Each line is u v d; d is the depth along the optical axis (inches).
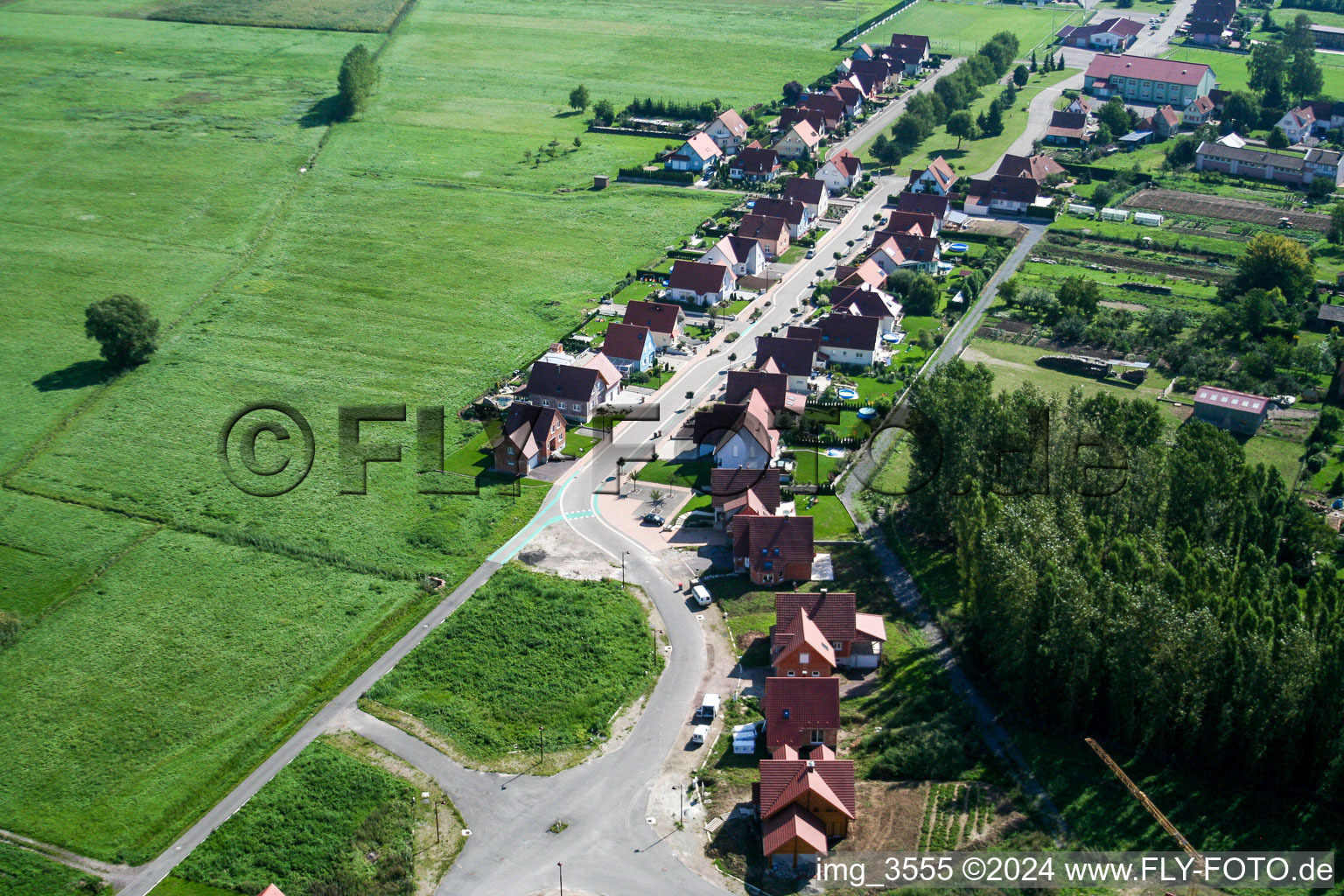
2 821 3954.2
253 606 5024.6
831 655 4638.3
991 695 4591.5
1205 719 4170.8
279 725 4379.9
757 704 4534.9
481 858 3821.4
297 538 5477.4
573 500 5871.1
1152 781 4165.8
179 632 4857.3
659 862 3811.5
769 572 5231.3
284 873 3762.3
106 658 4702.3
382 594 5118.1
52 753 4234.7
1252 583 4594.0
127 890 3698.3
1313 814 4028.1
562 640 4840.1
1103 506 5162.4
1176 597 4340.6
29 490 5812.0
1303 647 3939.5
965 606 4881.9
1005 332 7844.5
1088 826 3966.5
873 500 5930.1
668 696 4579.2
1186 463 5147.6
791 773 3964.1
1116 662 4180.6
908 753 4188.0
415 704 4485.7
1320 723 3964.1
